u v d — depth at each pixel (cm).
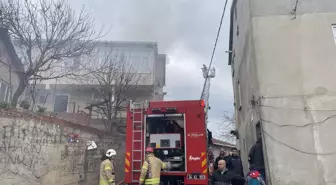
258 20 848
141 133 769
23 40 1000
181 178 751
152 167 638
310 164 718
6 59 1345
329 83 774
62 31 1034
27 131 657
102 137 1189
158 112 774
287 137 743
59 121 807
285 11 848
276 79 792
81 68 1435
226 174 649
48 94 1912
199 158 728
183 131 771
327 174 707
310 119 750
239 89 1352
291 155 730
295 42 816
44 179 709
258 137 855
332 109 751
